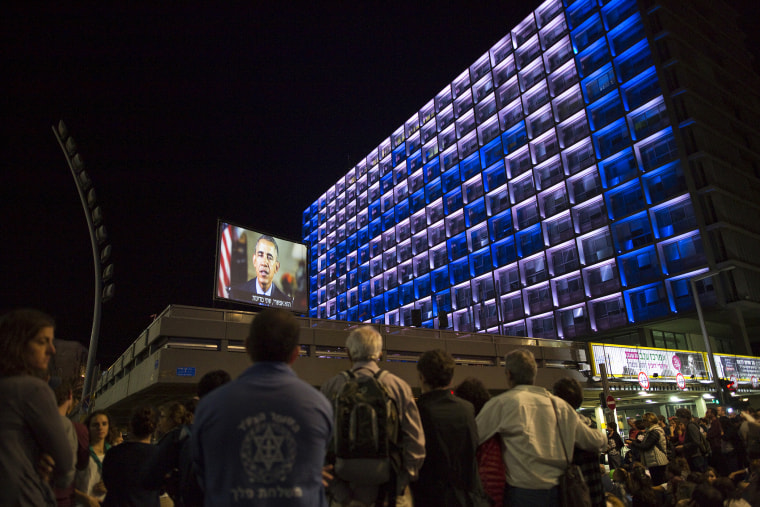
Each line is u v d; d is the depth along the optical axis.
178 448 3.19
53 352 2.89
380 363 19.14
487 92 61.72
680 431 12.45
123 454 4.21
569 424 4.12
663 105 43.84
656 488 9.20
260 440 2.13
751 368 34.34
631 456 12.65
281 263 19.98
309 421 2.25
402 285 69.06
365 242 79.56
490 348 23.00
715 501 5.61
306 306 20.28
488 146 60.31
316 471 2.22
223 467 2.10
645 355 28.09
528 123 55.16
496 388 21.47
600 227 45.66
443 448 3.55
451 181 65.50
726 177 42.88
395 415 3.17
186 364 15.09
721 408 23.38
